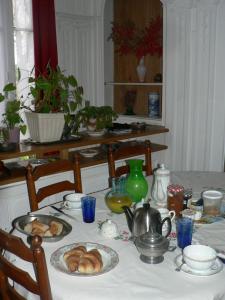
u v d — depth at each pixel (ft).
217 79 9.97
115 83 12.54
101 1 11.65
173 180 7.41
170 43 10.48
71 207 5.91
